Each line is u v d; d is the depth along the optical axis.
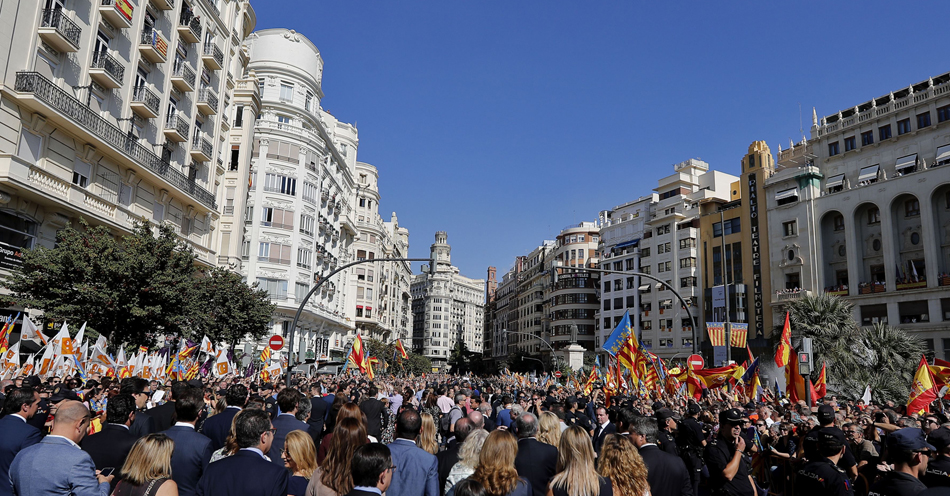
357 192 83.75
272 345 24.52
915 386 16.28
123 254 20.97
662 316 79.00
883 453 8.43
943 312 48.44
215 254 36.75
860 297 53.97
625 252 87.38
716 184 79.06
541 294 118.62
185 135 33.66
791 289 60.34
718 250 71.38
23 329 17.03
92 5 26.02
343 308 72.62
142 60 29.64
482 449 5.23
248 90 42.19
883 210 53.56
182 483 5.86
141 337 22.09
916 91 54.16
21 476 4.77
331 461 5.44
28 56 22.62
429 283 199.50
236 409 7.74
